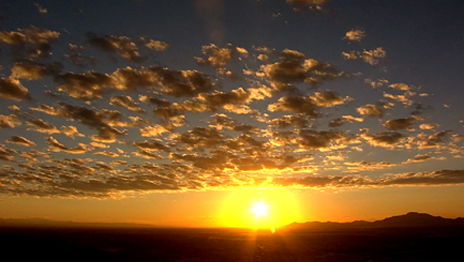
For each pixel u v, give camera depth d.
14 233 159.62
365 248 77.94
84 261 54.97
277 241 109.19
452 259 55.72
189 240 117.88
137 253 68.94
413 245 84.12
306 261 55.81
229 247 84.50
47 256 61.56
